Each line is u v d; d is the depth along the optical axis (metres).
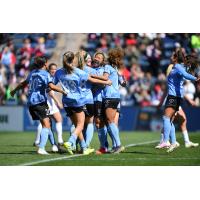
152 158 43.84
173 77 47.25
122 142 60.91
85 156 45.03
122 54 47.22
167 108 47.75
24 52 99.94
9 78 96.00
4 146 57.56
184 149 50.03
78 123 45.81
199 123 85.44
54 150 49.22
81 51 46.09
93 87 47.72
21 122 90.19
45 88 46.16
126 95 94.25
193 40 96.56
